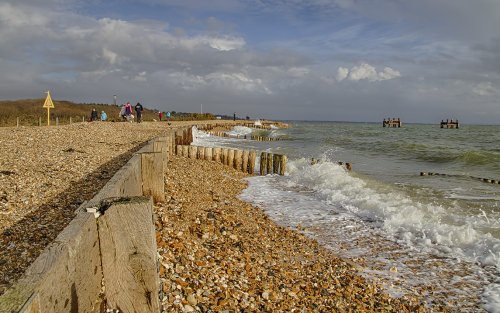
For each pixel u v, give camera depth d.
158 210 7.18
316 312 4.85
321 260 6.82
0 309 1.76
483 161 20.77
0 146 12.67
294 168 16.95
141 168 7.20
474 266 6.67
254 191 12.80
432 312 5.22
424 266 6.70
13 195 6.57
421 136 52.31
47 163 9.90
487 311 5.27
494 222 8.84
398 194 11.85
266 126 82.88
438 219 9.09
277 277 5.71
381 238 8.12
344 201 11.11
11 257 4.05
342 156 24.98
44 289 2.08
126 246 2.74
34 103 69.50
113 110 79.56
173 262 5.19
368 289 5.77
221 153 17.28
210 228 7.34
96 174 8.72
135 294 2.79
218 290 4.73
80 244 2.69
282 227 8.71
